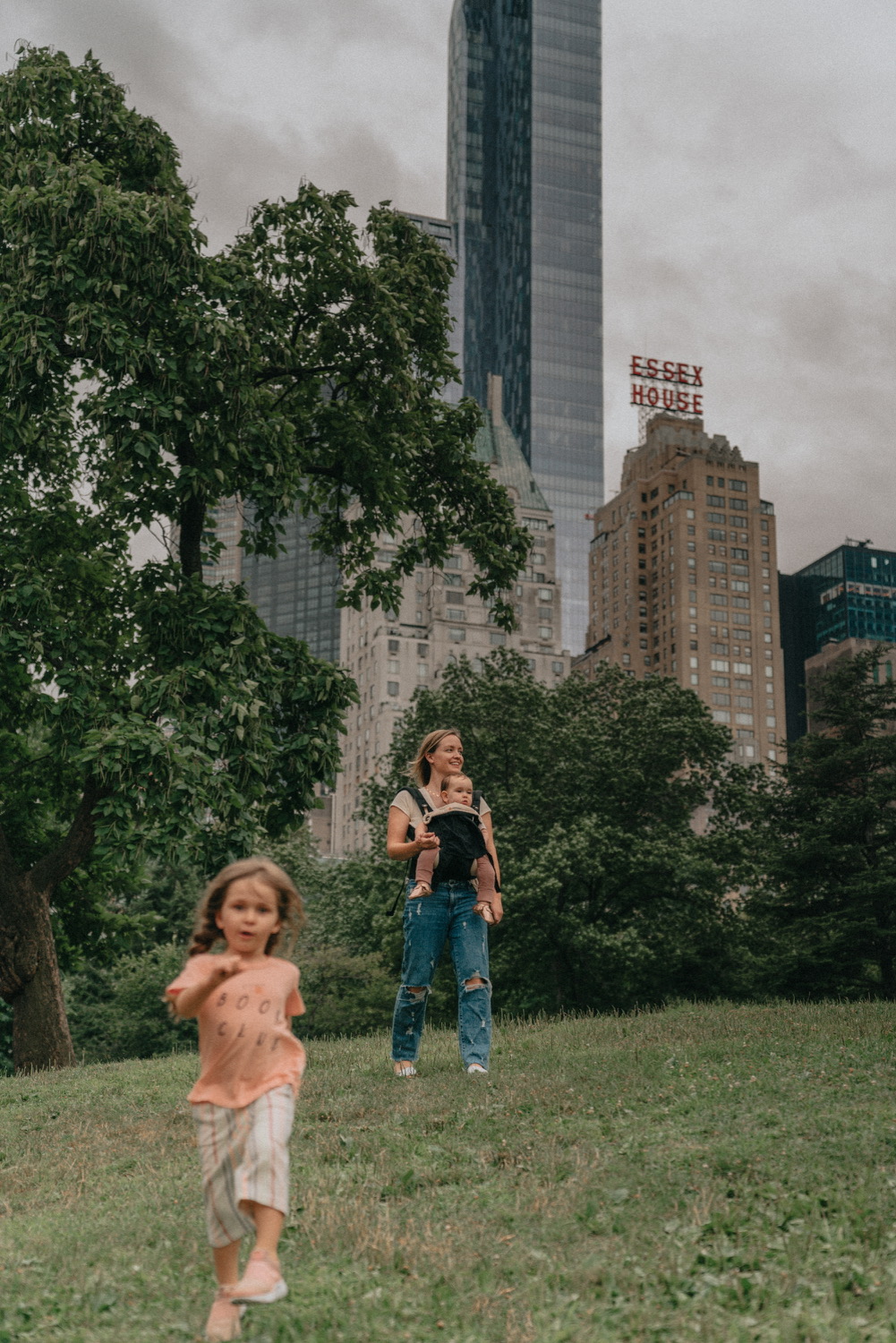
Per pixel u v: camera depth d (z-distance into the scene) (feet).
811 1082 24.41
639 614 650.84
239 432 51.24
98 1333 11.79
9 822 68.90
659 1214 15.37
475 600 467.93
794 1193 15.81
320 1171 18.71
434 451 66.23
